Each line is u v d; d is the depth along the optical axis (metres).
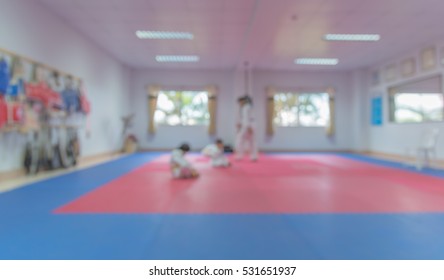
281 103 11.49
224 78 11.37
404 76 8.68
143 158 8.52
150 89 11.06
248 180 4.75
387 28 6.79
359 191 3.94
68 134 6.53
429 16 6.14
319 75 11.41
